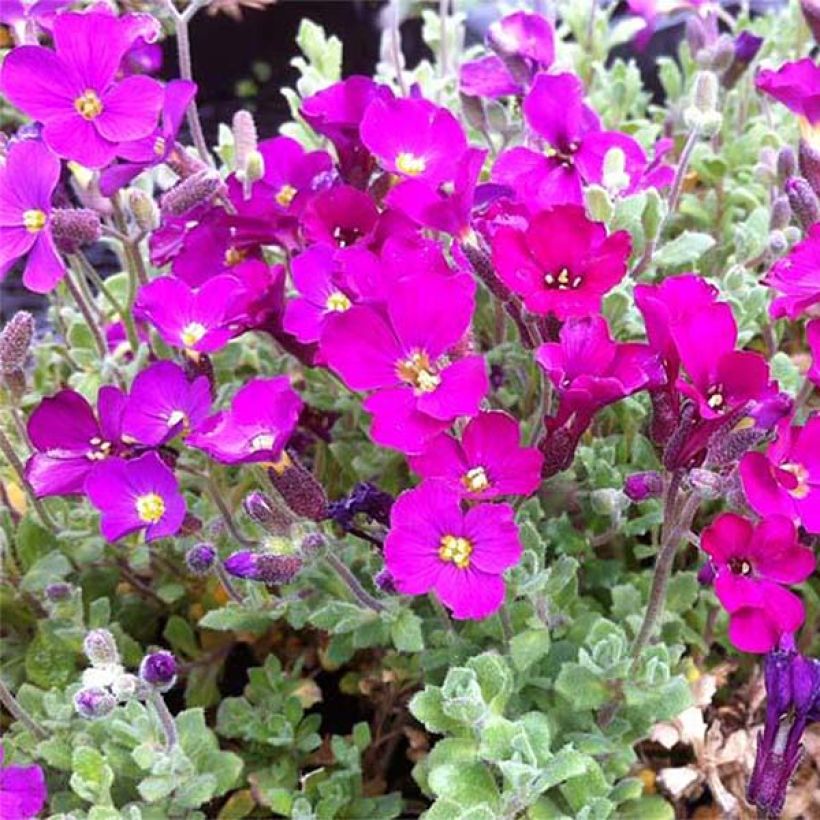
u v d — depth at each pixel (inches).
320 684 8.4
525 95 8.4
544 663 7.1
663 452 5.9
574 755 6.0
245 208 7.6
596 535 8.0
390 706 7.8
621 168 7.4
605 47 11.9
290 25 14.5
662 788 7.4
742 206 10.3
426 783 6.7
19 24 8.2
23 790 6.0
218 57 14.4
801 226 8.1
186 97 7.1
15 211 6.6
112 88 6.5
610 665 6.5
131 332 8.3
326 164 8.2
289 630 8.4
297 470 6.3
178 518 6.3
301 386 9.0
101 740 7.0
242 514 7.8
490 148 9.2
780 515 5.4
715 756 7.4
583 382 5.6
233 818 7.3
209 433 6.3
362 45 14.5
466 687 6.0
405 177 6.8
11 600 8.1
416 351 5.8
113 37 6.5
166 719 6.3
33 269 6.6
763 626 5.5
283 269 7.0
